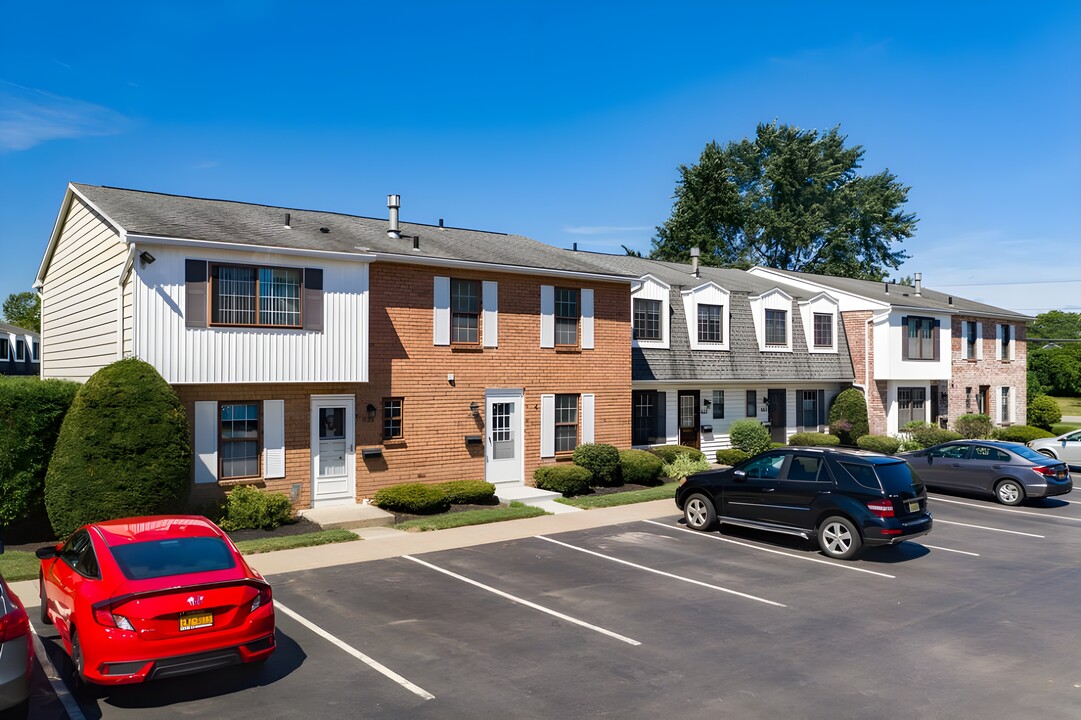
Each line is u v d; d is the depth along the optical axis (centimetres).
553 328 2145
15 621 667
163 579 763
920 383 3366
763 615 1059
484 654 901
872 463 1386
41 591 994
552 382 2138
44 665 855
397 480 1850
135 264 1470
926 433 3080
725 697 785
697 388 2714
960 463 2128
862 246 6288
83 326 1830
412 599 1114
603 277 2209
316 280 1673
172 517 930
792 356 2989
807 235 5772
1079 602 1135
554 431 2145
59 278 2048
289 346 1638
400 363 1858
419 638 952
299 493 1698
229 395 1605
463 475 1966
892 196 6162
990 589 1203
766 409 2938
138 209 1705
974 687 816
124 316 1533
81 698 769
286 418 1688
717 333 2778
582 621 1025
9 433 1403
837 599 1141
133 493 1368
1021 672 858
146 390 1413
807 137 6188
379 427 1822
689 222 5728
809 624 1021
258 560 1328
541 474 2047
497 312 2031
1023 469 2011
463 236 2352
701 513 1608
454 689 800
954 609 1095
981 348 3772
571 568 1302
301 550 1405
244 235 1642
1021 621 1042
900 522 1350
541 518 1733
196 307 1531
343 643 932
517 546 1458
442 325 1928
